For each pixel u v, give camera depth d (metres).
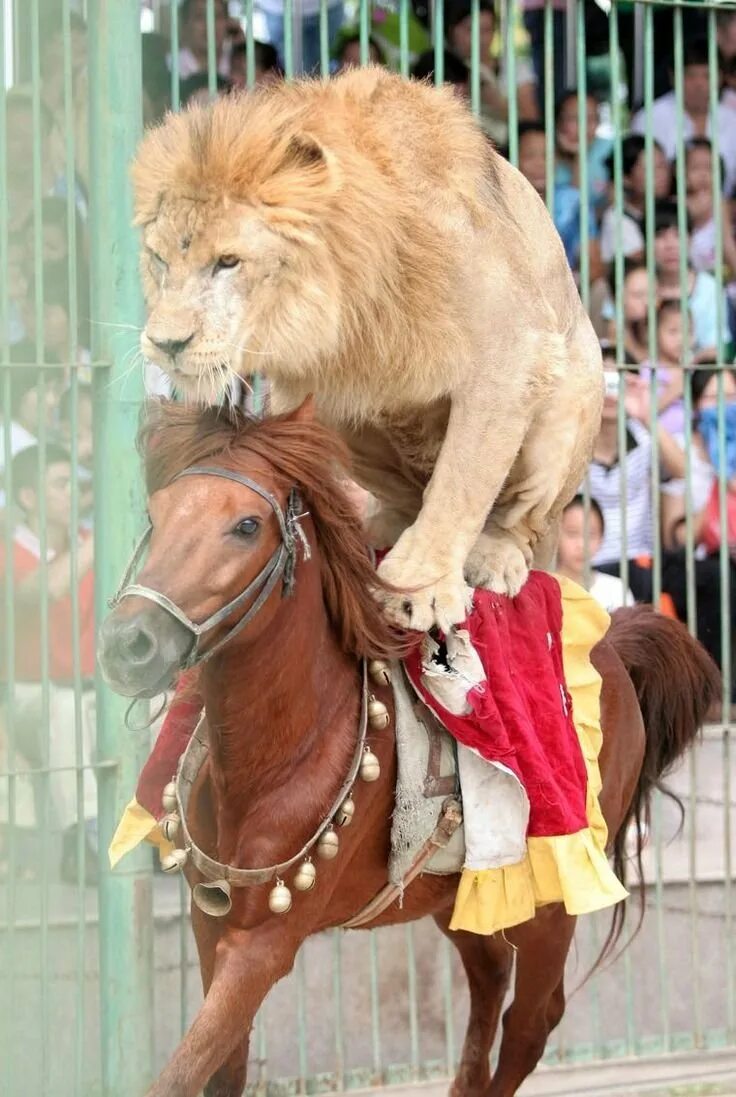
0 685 8.19
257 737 5.07
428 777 5.55
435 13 7.90
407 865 5.54
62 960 7.92
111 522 7.04
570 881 5.66
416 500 6.56
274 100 5.44
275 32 11.23
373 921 5.88
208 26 7.38
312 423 5.12
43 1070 7.12
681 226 8.49
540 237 6.37
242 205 5.04
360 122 5.55
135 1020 7.19
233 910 5.12
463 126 5.91
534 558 6.98
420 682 5.52
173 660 4.55
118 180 7.01
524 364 5.86
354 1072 8.30
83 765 7.07
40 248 6.98
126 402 7.03
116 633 4.49
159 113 9.81
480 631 5.73
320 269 5.15
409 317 5.53
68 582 8.34
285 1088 8.12
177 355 5.02
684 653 7.53
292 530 4.99
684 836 10.36
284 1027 8.54
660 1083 8.45
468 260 5.68
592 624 6.56
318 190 5.12
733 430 12.00
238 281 5.04
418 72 11.42
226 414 5.12
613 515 11.58
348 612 5.28
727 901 8.85
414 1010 8.36
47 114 8.15
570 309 6.55
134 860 7.14
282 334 5.13
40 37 8.12
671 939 9.27
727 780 8.84
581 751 6.11
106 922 7.18
